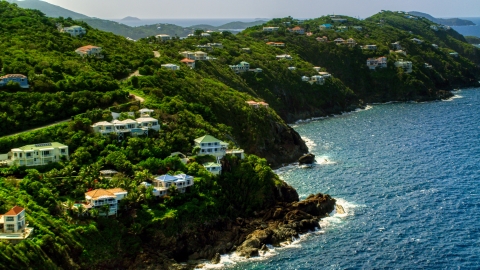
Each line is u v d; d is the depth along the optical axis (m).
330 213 154.25
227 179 156.50
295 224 143.50
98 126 161.50
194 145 167.12
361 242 136.25
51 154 144.75
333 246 134.75
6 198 122.00
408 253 130.00
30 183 131.00
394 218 149.62
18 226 112.56
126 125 163.50
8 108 162.75
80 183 136.50
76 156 147.62
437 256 128.25
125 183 136.88
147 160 150.62
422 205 158.00
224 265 127.25
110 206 129.25
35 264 109.06
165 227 131.25
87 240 121.88
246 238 138.12
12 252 107.25
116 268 122.00
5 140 148.50
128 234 127.94
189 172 150.12
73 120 164.12
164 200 137.75
